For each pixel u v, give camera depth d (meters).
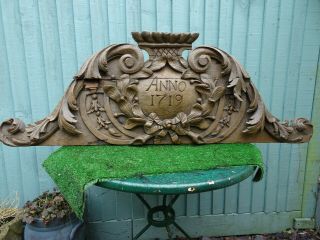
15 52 1.56
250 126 1.27
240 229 2.01
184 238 1.97
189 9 1.62
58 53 1.59
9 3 1.50
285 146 1.88
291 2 1.66
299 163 1.92
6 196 1.73
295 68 1.75
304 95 1.80
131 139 1.26
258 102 1.28
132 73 1.20
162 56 1.21
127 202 1.87
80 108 1.21
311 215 2.04
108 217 1.87
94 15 1.58
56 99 1.65
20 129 1.16
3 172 1.70
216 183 0.99
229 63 1.24
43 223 1.43
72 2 1.55
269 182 1.94
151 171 1.07
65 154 1.20
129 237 1.92
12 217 1.59
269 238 1.98
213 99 1.25
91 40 1.60
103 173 1.04
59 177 1.11
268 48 1.71
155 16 1.61
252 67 1.73
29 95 1.62
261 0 1.65
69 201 1.03
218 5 1.63
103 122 1.23
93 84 1.19
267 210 2.00
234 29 1.67
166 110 1.24
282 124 1.32
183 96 1.24
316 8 1.69
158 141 1.27
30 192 1.75
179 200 1.92
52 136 1.21
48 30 1.56
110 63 1.20
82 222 1.56
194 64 1.22
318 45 1.74
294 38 1.71
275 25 1.69
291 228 2.03
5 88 1.59
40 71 1.60
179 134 1.27
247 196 1.96
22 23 1.54
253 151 1.25
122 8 1.58
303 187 1.97
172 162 1.14
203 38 1.66
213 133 1.29
